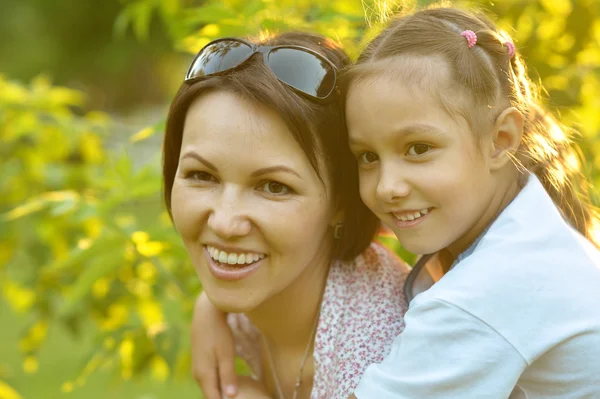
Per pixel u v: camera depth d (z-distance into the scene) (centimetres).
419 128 140
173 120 152
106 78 1948
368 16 189
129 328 222
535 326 135
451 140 142
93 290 278
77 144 332
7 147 321
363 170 149
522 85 159
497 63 151
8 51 1822
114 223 224
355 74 145
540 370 141
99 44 1886
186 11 214
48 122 326
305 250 149
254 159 141
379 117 142
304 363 168
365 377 140
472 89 144
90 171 316
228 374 176
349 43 199
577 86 237
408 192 143
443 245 146
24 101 325
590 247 149
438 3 184
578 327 136
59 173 315
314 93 145
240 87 142
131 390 484
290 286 160
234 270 147
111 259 221
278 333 168
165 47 1841
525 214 146
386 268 166
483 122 146
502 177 153
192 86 146
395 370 137
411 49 145
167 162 160
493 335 133
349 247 161
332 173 150
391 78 142
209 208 145
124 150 228
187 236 150
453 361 133
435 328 135
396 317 157
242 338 183
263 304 162
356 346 153
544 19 241
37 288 303
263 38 160
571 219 165
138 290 277
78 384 223
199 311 181
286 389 173
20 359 559
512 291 136
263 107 142
